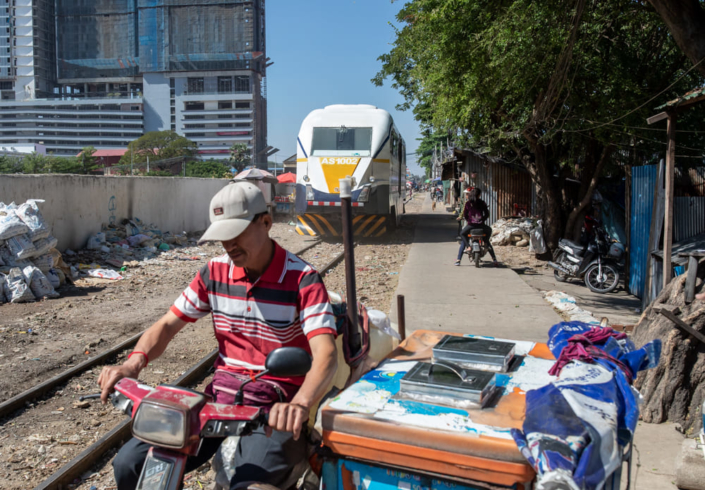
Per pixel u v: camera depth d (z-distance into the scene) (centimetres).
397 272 1295
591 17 998
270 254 243
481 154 2048
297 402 213
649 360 265
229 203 231
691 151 1200
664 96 1118
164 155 14188
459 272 1229
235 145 13675
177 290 1061
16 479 382
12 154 11881
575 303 927
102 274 1157
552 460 179
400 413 214
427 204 5284
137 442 230
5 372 588
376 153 1722
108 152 18825
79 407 510
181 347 683
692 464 362
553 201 1432
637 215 1034
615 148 1280
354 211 1716
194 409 207
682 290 479
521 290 1016
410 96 1656
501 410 216
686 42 638
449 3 1016
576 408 203
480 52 1051
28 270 949
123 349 678
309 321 235
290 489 243
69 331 755
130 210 1656
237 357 251
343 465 218
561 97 1144
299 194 1752
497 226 1889
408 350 299
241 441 228
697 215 904
